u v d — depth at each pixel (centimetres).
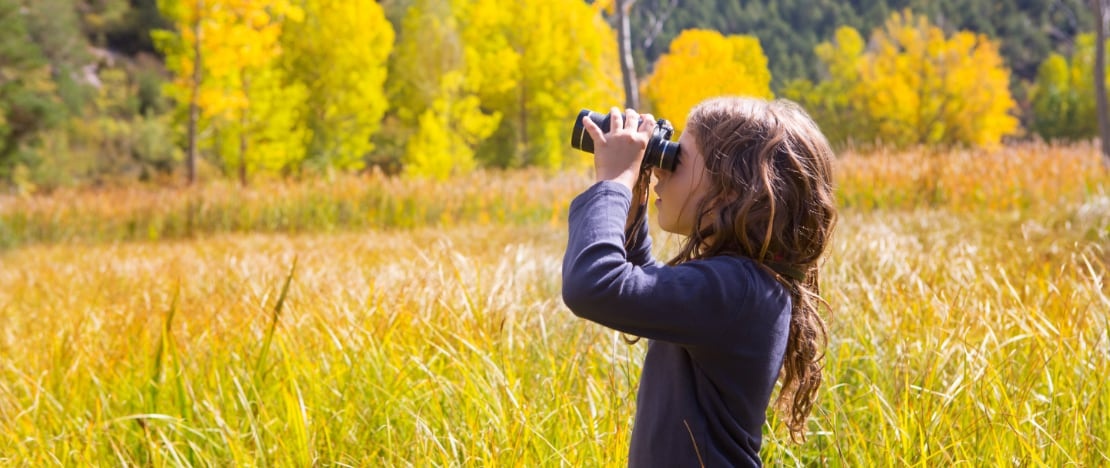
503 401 242
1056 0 2712
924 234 744
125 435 264
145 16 5706
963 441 207
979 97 3556
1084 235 652
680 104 3550
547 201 1463
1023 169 1149
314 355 306
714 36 3650
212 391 283
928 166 1177
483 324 312
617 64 2908
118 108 4741
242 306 411
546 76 3091
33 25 4444
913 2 10319
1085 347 251
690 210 134
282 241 1165
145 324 389
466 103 2728
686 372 131
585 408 249
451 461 218
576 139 141
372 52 2838
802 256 132
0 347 414
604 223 125
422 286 370
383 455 245
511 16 3089
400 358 285
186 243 1287
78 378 315
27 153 3444
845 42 4678
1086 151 1328
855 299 343
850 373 275
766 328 127
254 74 2389
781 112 133
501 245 905
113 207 1542
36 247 1345
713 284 124
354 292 407
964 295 329
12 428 269
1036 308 301
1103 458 205
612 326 125
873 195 1135
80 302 598
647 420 135
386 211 1474
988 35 9981
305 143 2775
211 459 244
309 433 240
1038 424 207
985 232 752
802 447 227
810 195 130
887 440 206
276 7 1869
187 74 1886
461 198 1484
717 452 129
